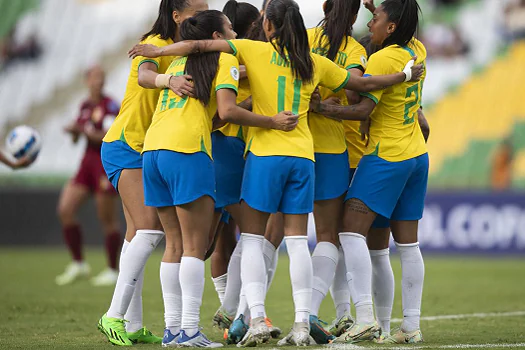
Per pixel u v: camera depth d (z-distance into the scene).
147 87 16.34
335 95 18.11
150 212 16.83
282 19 16.22
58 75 74.06
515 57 65.44
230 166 18.08
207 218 15.91
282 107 16.08
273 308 24.95
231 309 18.67
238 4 20.22
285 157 15.84
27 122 70.69
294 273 15.95
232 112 15.52
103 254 52.50
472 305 25.86
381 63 17.05
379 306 17.94
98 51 75.56
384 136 16.91
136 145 17.14
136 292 17.31
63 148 67.38
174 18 17.25
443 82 65.50
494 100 62.72
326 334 16.69
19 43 76.44
